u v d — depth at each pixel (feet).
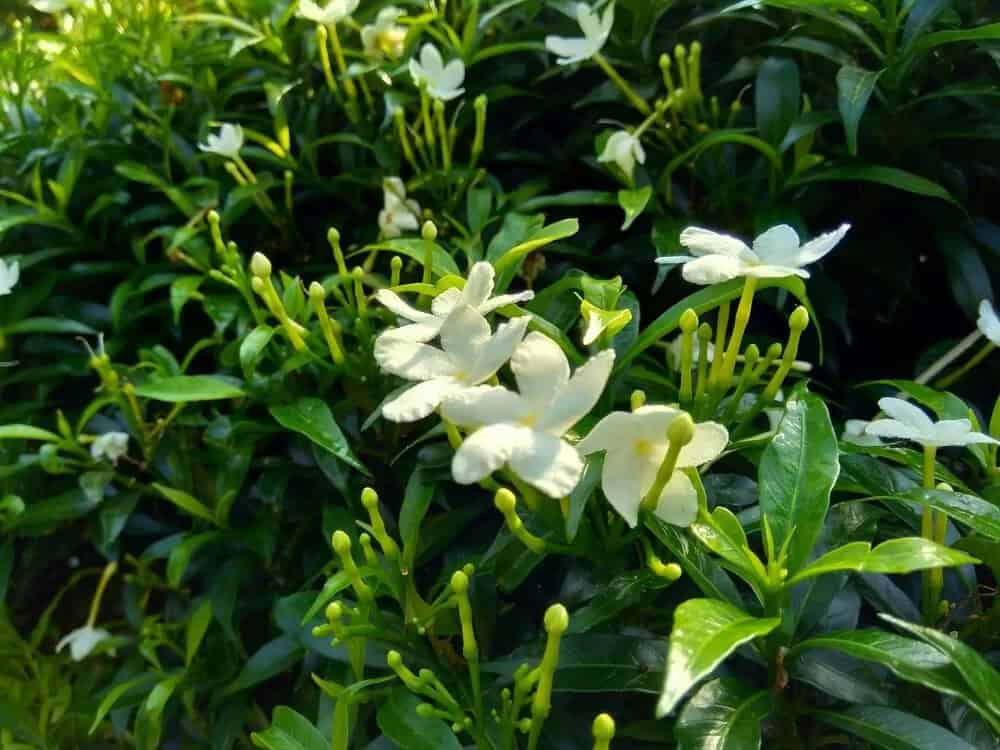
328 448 0.78
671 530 0.59
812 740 0.63
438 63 1.01
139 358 1.12
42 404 1.10
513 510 0.55
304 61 1.18
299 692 0.90
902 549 0.49
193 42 1.25
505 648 0.79
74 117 1.18
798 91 0.92
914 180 0.86
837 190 1.00
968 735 0.56
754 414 0.65
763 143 0.92
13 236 1.18
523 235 0.81
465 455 0.48
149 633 1.04
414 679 0.59
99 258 1.19
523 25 1.16
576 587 0.64
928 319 1.05
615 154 0.95
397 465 0.88
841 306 0.93
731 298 0.68
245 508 1.02
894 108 0.90
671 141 1.04
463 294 0.62
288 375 0.88
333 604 0.62
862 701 0.56
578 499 0.55
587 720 0.70
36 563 1.14
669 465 0.51
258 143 1.17
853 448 0.66
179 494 0.94
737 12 1.01
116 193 1.16
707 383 0.68
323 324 0.80
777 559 0.54
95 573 1.31
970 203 0.99
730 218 1.01
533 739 0.55
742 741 0.51
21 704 1.13
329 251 1.14
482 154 1.14
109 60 1.22
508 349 0.55
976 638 0.63
